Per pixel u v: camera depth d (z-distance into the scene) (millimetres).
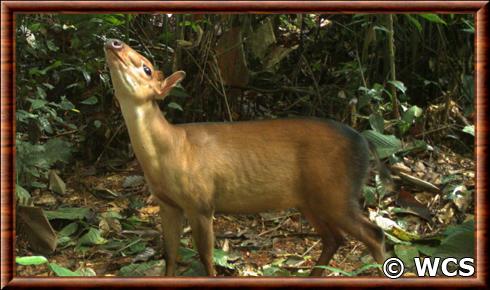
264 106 8969
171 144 5418
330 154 5613
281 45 8969
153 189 5590
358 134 5723
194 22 8117
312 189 5629
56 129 8477
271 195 5668
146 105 5328
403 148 8227
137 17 9078
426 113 8703
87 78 7781
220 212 5750
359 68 8352
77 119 8641
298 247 6633
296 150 5633
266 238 6766
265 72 8891
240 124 5703
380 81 8922
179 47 8219
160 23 9312
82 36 8148
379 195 7199
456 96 9047
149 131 5348
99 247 6473
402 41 9188
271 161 5602
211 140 5578
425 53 9242
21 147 7047
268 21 8133
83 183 7805
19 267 6129
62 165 8016
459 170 8070
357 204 5668
